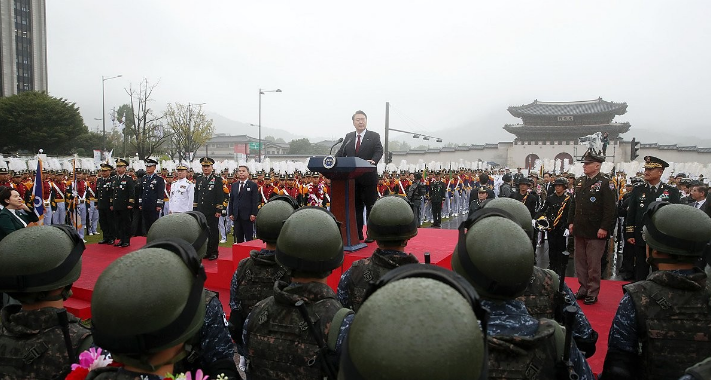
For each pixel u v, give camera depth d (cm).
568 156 5100
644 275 657
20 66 5881
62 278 231
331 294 260
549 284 303
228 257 739
